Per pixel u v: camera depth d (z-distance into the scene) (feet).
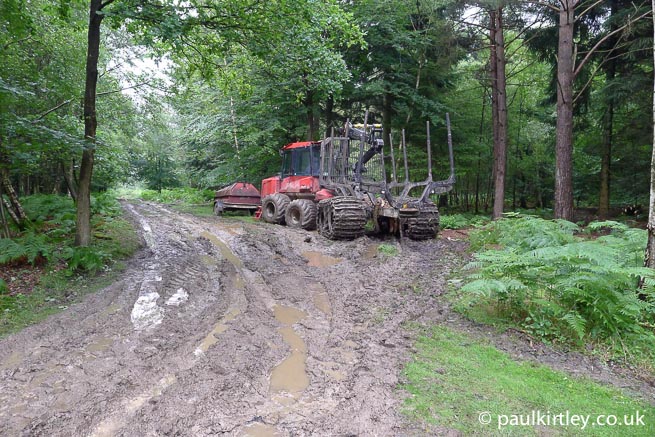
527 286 13.53
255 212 47.37
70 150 22.00
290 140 54.54
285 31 24.13
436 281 18.78
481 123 61.31
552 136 55.88
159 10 20.03
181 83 32.04
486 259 14.25
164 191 84.48
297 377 10.09
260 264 22.21
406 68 50.57
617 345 11.65
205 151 59.06
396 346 11.88
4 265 19.33
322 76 27.02
